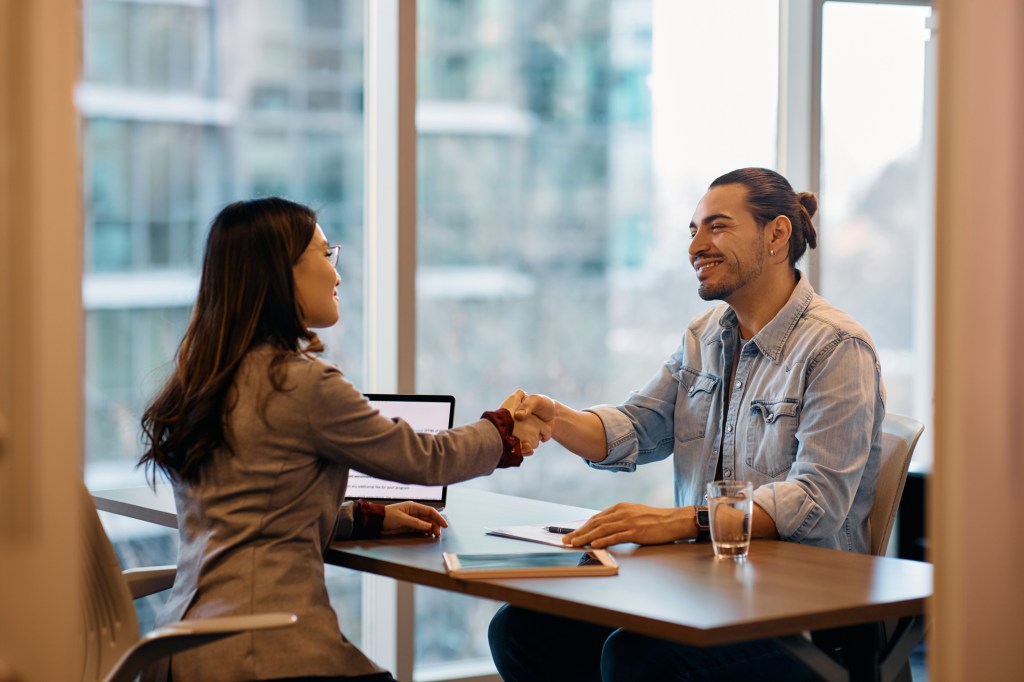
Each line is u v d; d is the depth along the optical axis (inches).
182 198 120.3
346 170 126.4
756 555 74.2
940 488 49.8
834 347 87.4
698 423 97.0
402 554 75.6
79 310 54.4
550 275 135.3
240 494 72.5
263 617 61.8
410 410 97.0
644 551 75.9
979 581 49.0
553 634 93.4
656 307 140.1
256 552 71.6
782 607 60.4
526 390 134.7
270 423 72.4
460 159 130.5
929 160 151.3
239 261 76.2
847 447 83.7
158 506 95.0
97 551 74.9
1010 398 49.3
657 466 140.0
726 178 96.0
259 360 74.2
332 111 125.5
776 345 91.5
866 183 148.9
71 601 53.4
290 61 123.6
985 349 49.1
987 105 48.8
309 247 78.8
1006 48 48.8
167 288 120.0
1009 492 49.3
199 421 72.9
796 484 81.5
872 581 66.8
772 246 93.4
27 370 52.9
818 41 141.5
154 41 118.1
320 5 124.5
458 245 131.0
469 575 67.8
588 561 72.1
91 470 117.8
